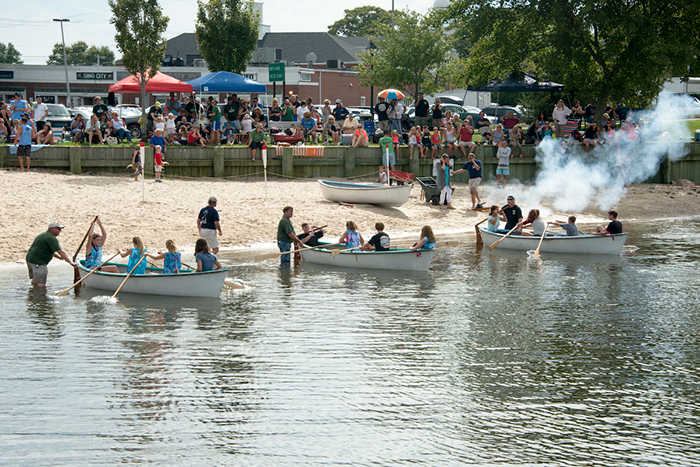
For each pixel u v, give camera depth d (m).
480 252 19.89
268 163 28.38
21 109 27.27
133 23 28.39
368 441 7.88
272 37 74.81
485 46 35.59
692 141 35.62
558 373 10.06
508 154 29.97
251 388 9.34
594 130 31.78
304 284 15.55
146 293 14.51
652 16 32.34
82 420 8.30
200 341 11.35
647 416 8.63
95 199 22.28
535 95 41.03
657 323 12.68
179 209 22.11
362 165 29.73
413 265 17.05
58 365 10.12
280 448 7.68
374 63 50.16
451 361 10.52
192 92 29.67
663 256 19.47
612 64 34.31
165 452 7.55
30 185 23.00
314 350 10.96
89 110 37.50
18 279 15.55
